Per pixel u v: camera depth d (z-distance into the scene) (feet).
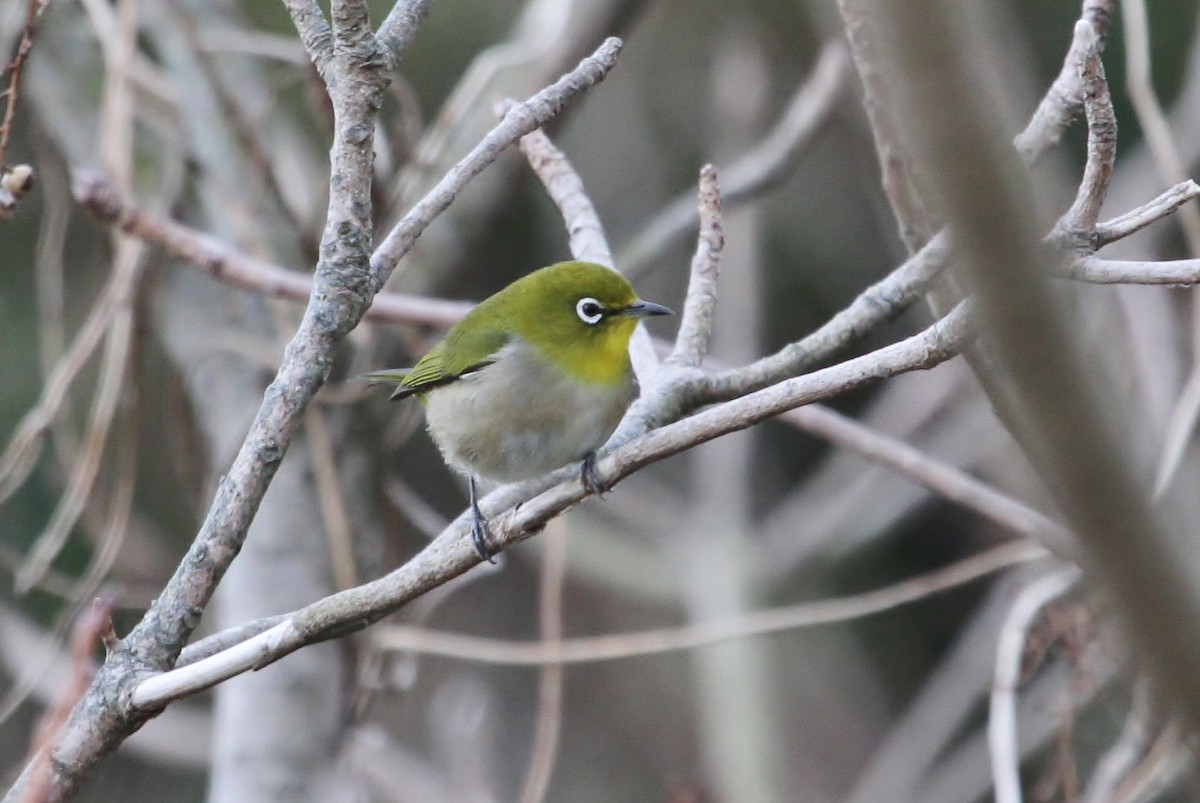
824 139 59.62
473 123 43.93
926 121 13.24
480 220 44.47
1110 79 54.29
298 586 39.93
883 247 59.93
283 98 50.26
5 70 20.95
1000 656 31.14
